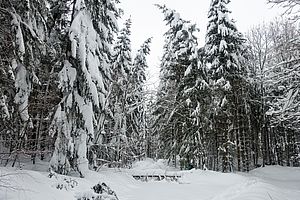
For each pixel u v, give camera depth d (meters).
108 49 15.51
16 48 9.69
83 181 11.10
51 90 14.17
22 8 10.84
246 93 24.69
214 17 24.83
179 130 22.86
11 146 11.28
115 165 18.44
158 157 34.12
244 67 25.06
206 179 17.39
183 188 14.38
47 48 12.73
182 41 22.83
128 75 23.39
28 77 11.21
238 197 8.71
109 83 16.34
